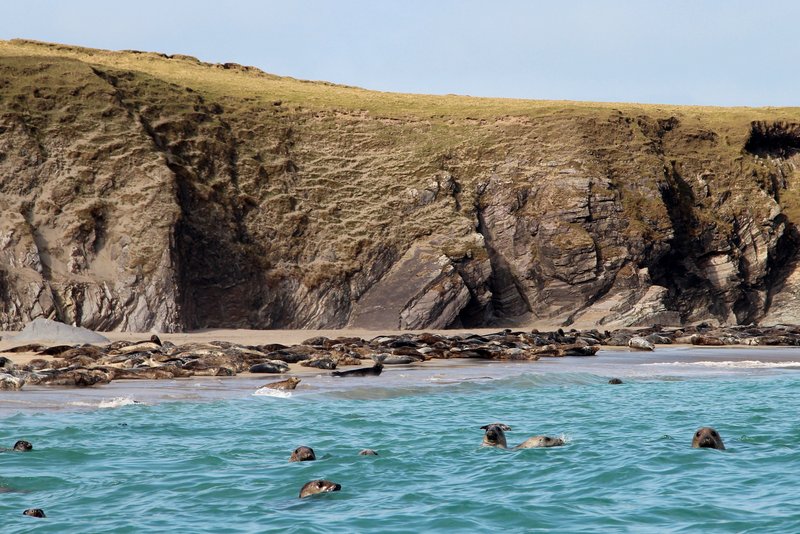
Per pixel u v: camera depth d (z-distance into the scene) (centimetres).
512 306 10981
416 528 2014
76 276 9175
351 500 2259
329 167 11500
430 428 3338
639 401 4181
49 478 2438
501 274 11075
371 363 5831
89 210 9562
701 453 2872
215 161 10894
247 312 9994
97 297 9038
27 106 10262
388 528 2014
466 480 2489
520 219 11306
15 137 9875
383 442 3042
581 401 4166
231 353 5666
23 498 2244
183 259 9744
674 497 2294
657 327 9925
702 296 11662
